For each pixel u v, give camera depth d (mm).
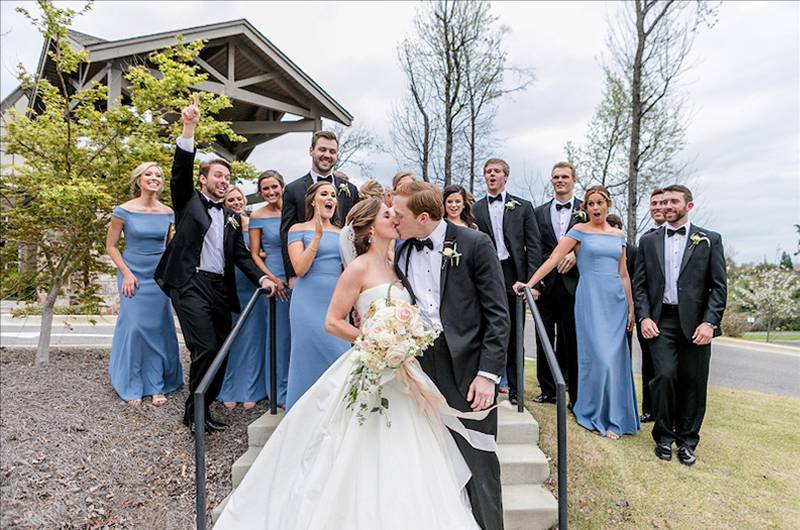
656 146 13664
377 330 2209
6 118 5715
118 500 3338
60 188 4742
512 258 4445
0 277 5895
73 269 5742
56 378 4785
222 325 4070
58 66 5586
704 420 4688
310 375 3346
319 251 3455
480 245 2473
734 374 7277
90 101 5711
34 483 3279
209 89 9719
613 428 4066
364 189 3604
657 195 4332
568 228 4828
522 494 3127
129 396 4324
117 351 4512
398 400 2375
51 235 6086
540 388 5043
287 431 2666
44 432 3730
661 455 3770
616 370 4090
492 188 4574
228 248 4039
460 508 2223
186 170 3838
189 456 3752
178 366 4727
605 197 4219
